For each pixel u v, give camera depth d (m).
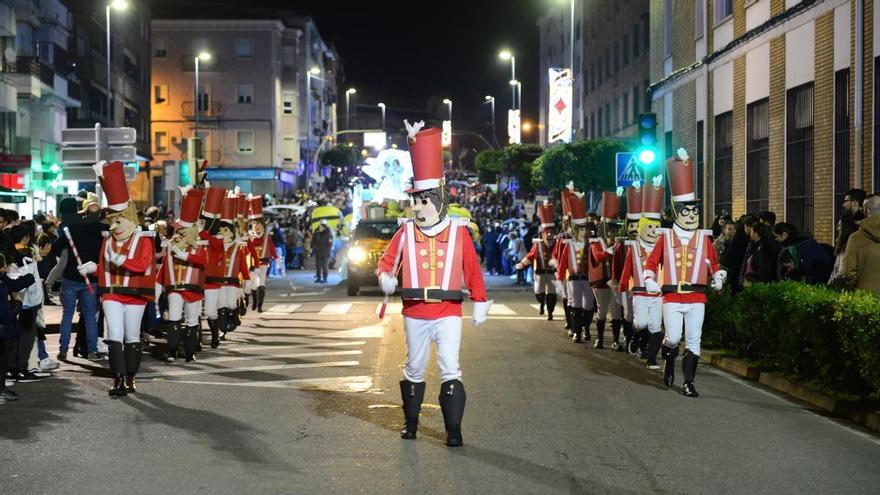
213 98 81.62
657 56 32.59
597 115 56.25
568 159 40.62
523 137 104.94
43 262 17.72
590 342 16.19
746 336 13.60
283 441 8.52
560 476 7.37
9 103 37.88
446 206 8.59
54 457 7.93
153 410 9.97
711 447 8.41
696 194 28.20
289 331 17.66
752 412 10.09
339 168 110.25
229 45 81.38
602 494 6.89
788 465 7.80
